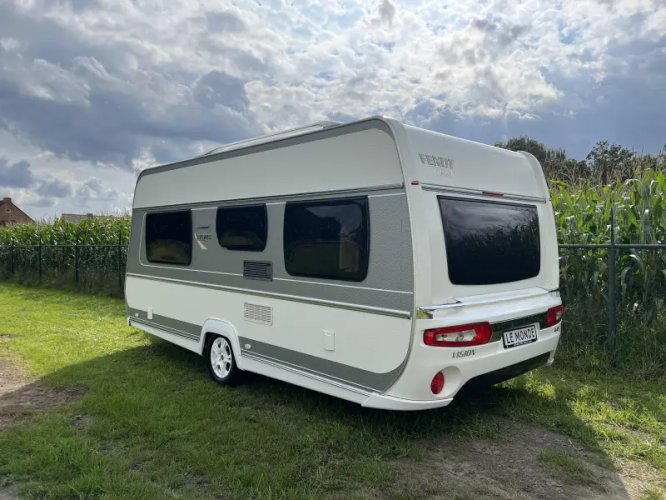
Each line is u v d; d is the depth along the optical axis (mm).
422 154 3561
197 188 5441
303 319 4168
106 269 12820
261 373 4594
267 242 4523
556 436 3873
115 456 3521
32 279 14922
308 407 4398
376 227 3588
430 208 3504
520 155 4590
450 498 3004
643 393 4664
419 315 3318
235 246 4895
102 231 14109
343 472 3293
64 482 3189
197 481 3230
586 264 5973
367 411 4230
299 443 3695
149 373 5539
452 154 3791
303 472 3293
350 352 3781
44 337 7406
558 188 7102
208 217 5266
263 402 4594
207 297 5293
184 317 5668
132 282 6680
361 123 3717
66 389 5062
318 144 4051
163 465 3418
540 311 4133
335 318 3889
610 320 5395
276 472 3252
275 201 4445
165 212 5996
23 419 4258
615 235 5922
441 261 3516
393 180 3498
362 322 3680
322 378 4023
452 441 3768
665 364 5051
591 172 7301
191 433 3902
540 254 4539
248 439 3770
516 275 4219
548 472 3307
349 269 3768
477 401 4500
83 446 3629
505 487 3127
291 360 4297
